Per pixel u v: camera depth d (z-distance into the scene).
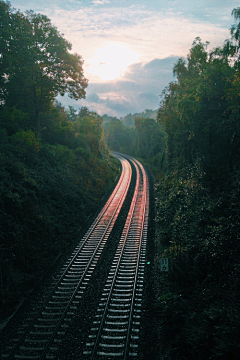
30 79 27.34
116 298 12.85
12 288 13.45
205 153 25.06
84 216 25.62
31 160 25.52
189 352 9.23
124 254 17.75
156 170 51.88
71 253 18.28
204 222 16.55
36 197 20.88
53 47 27.70
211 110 26.03
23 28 25.89
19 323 11.30
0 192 17.09
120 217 25.72
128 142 118.38
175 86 33.78
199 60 32.41
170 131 36.50
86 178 34.44
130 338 10.20
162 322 10.94
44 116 37.75
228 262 12.45
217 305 10.38
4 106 32.34
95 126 51.34
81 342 10.05
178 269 13.66
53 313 11.86
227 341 8.34
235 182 17.66
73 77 29.59
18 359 9.30
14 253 15.09
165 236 19.47
